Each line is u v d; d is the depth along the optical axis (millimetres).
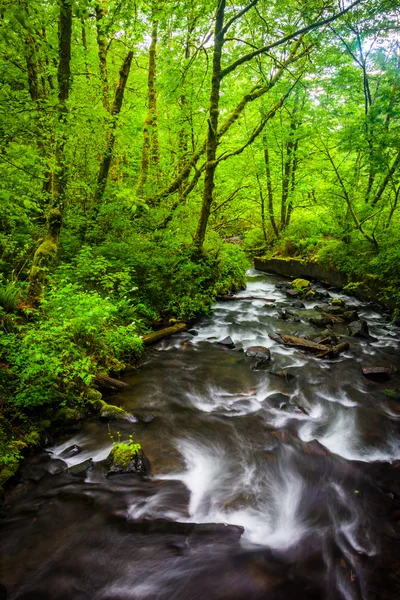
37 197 7461
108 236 9656
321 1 9930
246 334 9008
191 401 5793
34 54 3934
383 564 3002
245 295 13305
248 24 11180
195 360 7352
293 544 3230
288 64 11781
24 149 5078
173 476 4117
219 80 10016
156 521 3459
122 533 3305
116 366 6535
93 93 9312
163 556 3072
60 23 6156
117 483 3943
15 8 3031
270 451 4617
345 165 13992
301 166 16953
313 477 4156
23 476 3939
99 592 2754
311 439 4852
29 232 8383
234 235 24156
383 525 3430
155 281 9156
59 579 2842
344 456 4520
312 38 10625
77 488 3836
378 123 9586
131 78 15969
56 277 7332
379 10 10141
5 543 3139
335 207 12742
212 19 10039
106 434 4801
